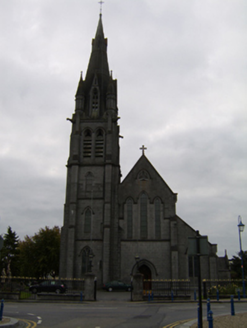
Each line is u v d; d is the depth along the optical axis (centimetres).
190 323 1952
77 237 5947
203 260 5706
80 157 6431
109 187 6091
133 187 6181
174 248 5694
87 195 6172
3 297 3828
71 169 6284
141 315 2458
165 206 6022
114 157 6444
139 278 3922
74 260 5812
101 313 2583
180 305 3291
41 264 7875
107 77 7250
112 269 5741
